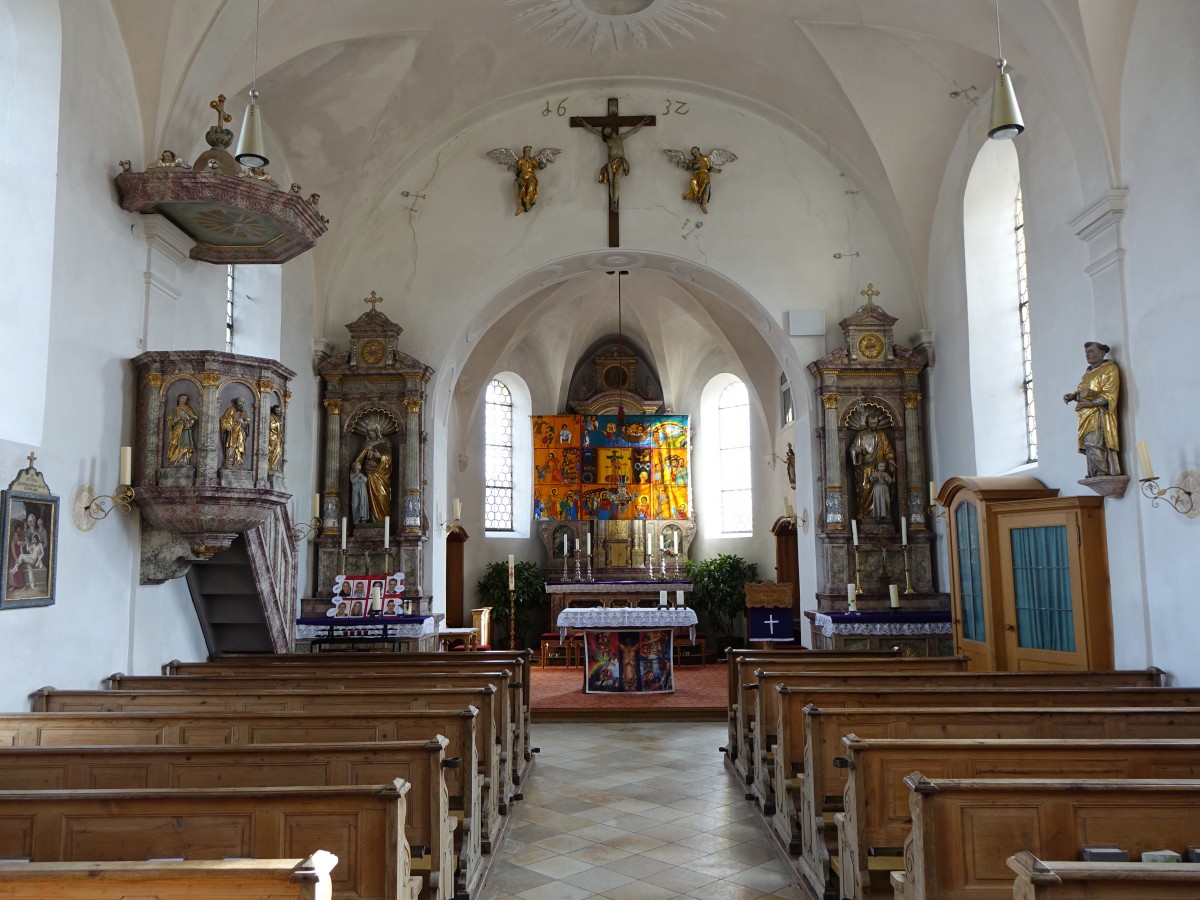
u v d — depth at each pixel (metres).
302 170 13.98
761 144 15.22
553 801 8.94
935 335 14.40
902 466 14.45
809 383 14.82
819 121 14.65
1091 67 9.41
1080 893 2.91
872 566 14.34
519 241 14.95
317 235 9.28
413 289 14.88
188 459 8.57
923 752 5.25
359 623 12.92
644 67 14.91
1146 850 4.04
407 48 13.02
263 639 11.21
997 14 10.53
